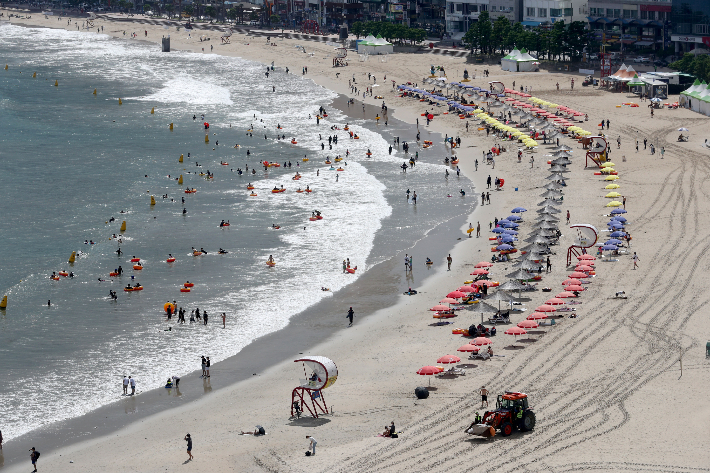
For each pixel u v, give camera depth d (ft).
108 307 294.25
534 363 233.14
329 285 313.12
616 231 340.80
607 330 252.21
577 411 201.36
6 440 208.03
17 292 306.35
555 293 289.94
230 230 378.32
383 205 412.77
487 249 346.33
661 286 286.25
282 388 233.76
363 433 198.18
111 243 361.10
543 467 175.01
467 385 222.48
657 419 194.18
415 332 267.59
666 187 414.21
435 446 188.03
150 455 194.29
